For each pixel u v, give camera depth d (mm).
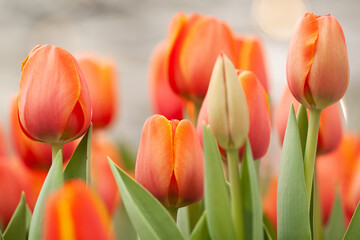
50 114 600
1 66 3984
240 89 600
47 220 424
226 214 596
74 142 729
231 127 599
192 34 719
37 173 775
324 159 839
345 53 606
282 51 4016
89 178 626
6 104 3357
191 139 616
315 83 606
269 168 945
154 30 4324
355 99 2730
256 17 4305
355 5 4336
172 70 729
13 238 632
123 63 3979
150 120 620
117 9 4418
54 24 4262
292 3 4285
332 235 765
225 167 688
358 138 861
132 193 593
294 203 616
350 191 777
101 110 879
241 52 750
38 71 600
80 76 608
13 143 754
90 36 4230
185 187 617
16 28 4227
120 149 1087
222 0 4453
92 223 424
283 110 693
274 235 696
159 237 585
